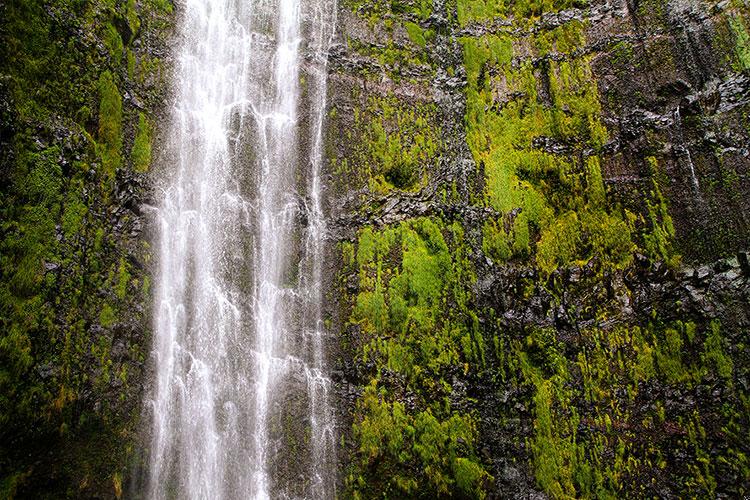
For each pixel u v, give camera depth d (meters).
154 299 11.05
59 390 9.10
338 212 13.38
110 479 9.77
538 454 11.73
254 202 13.18
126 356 10.27
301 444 11.63
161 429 10.48
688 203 12.36
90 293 9.99
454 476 11.21
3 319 8.56
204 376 11.34
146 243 11.23
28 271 9.05
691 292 11.79
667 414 11.38
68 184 10.09
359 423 11.70
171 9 13.48
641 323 12.19
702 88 12.89
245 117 13.78
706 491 10.65
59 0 10.89
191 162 12.62
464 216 13.68
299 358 12.27
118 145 11.43
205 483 10.76
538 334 12.82
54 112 10.25
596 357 12.35
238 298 12.26
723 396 10.94
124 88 11.91
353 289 12.71
